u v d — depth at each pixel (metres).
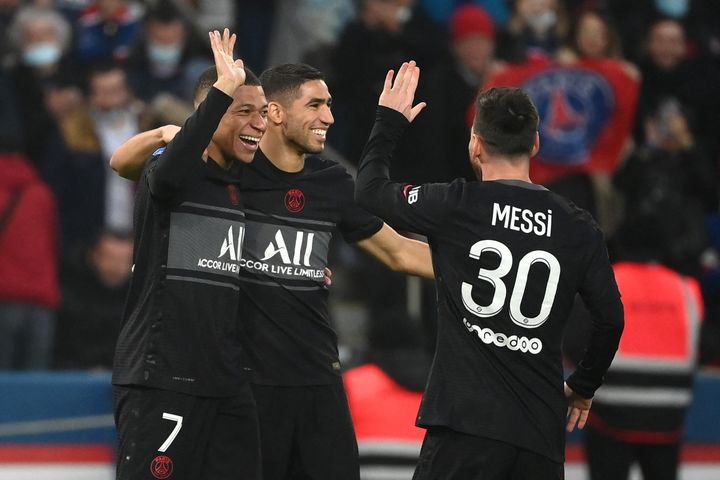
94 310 28.62
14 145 28.55
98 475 25.20
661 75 36.69
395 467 20.39
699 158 34.66
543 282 15.41
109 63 31.50
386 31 31.73
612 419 23.36
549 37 34.81
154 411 16.05
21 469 24.75
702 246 32.56
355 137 31.59
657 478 23.81
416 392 20.59
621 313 15.70
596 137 30.12
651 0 39.00
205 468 16.44
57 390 25.09
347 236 18.31
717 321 33.16
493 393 15.21
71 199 30.62
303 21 36.59
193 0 35.97
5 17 33.19
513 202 15.56
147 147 16.91
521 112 15.72
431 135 29.70
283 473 17.84
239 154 16.36
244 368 17.34
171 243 16.17
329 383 17.83
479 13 31.16
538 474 15.34
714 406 28.16
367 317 29.00
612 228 30.34
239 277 17.34
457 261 15.48
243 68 15.78
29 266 28.02
